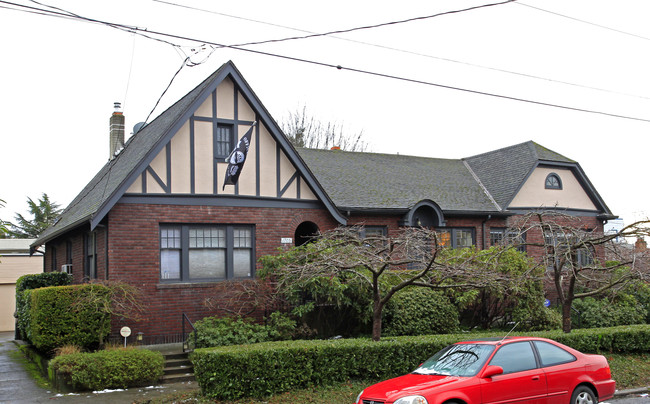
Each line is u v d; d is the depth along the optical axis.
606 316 21.14
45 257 26.97
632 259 14.45
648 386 13.43
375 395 9.05
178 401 11.54
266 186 18.36
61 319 14.32
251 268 18.05
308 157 24.59
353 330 17.47
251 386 11.49
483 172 27.83
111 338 15.59
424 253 13.21
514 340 9.88
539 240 25.22
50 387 13.28
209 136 17.48
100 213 15.44
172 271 16.88
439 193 24.45
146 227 16.41
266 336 15.39
